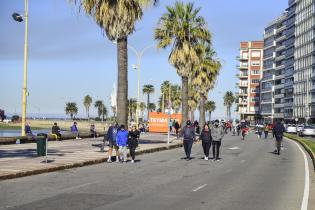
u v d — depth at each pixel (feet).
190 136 81.46
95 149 95.50
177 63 144.87
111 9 93.71
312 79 415.44
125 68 95.71
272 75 544.21
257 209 35.35
